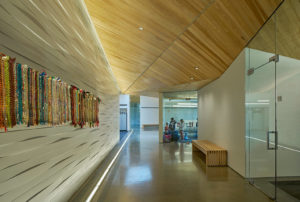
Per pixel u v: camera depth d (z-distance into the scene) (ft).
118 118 32.30
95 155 15.01
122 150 25.54
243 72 14.46
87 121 12.12
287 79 9.89
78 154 10.59
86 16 11.91
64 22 8.48
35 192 6.10
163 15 11.14
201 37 13.32
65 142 8.62
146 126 67.87
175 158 20.98
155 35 13.46
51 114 7.02
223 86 18.43
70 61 9.34
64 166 8.57
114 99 27.30
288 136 9.89
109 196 11.27
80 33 10.86
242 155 14.80
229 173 15.70
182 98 32.53
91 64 13.53
